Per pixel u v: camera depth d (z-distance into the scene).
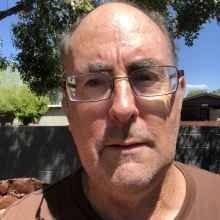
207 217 0.30
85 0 0.93
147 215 0.30
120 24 0.29
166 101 0.29
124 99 0.27
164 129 0.28
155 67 0.29
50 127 1.49
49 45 1.65
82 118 0.29
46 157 1.49
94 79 0.28
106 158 0.27
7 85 6.23
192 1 1.29
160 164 0.28
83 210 0.30
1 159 1.48
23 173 1.48
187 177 0.32
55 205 0.32
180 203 0.31
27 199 0.33
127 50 0.28
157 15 0.33
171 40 0.33
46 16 1.04
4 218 0.33
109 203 0.30
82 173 0.32
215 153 1.50
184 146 1.49
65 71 0.32
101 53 0.28
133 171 0.27
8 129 1.49
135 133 0.27
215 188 0.32
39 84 1.81
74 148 1.48
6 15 1.25
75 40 0.30
